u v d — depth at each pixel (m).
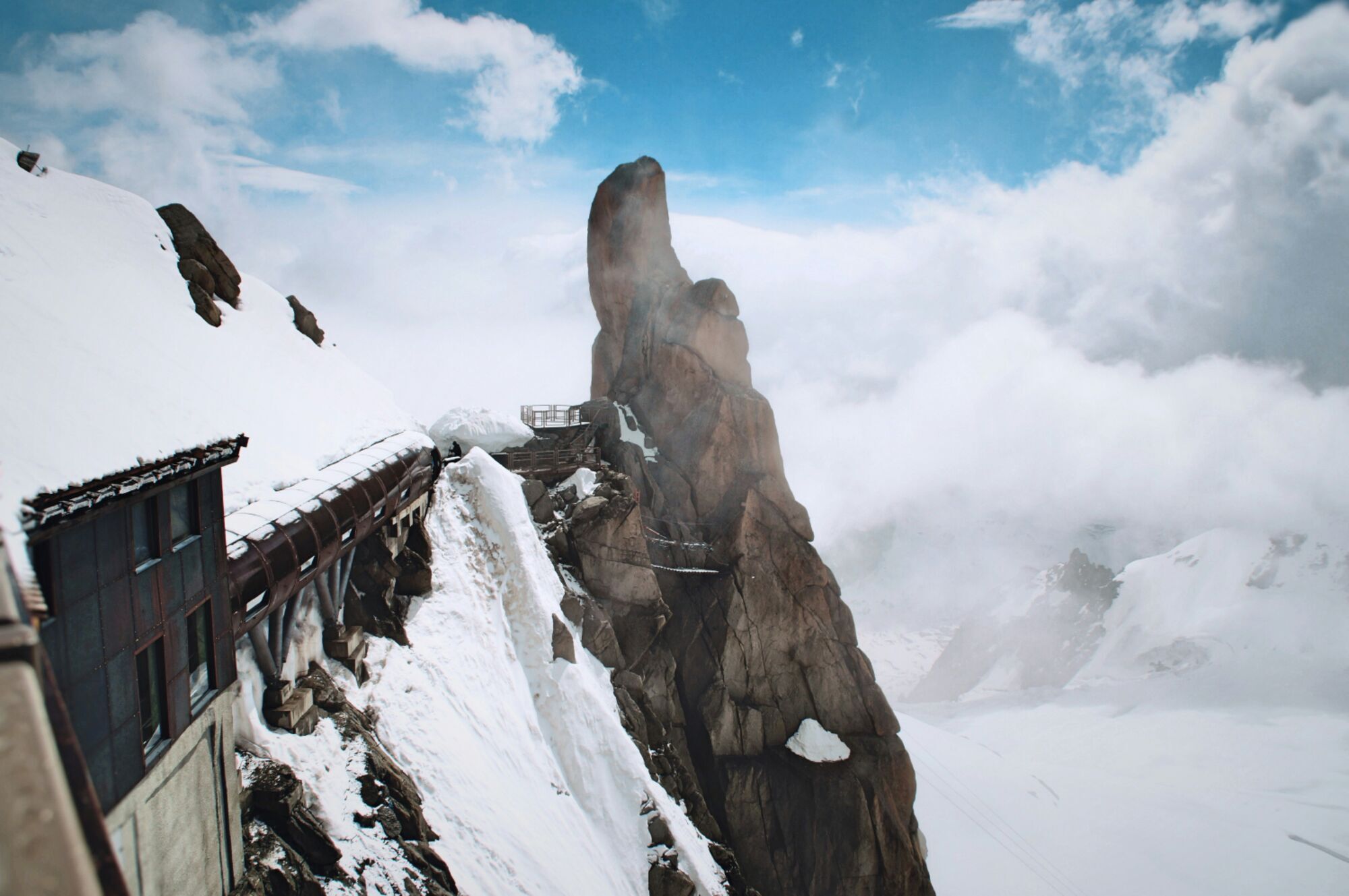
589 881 24.25
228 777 14.64
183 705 13.11
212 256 27.42
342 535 20.95
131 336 19.69
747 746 35.81
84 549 10.66
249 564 16.45
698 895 26.67
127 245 23.83
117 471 11.14
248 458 20.09
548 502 36.06
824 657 38.25
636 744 30.42
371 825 18.53
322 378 29.14
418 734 23.25
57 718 1.91
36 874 1.30
